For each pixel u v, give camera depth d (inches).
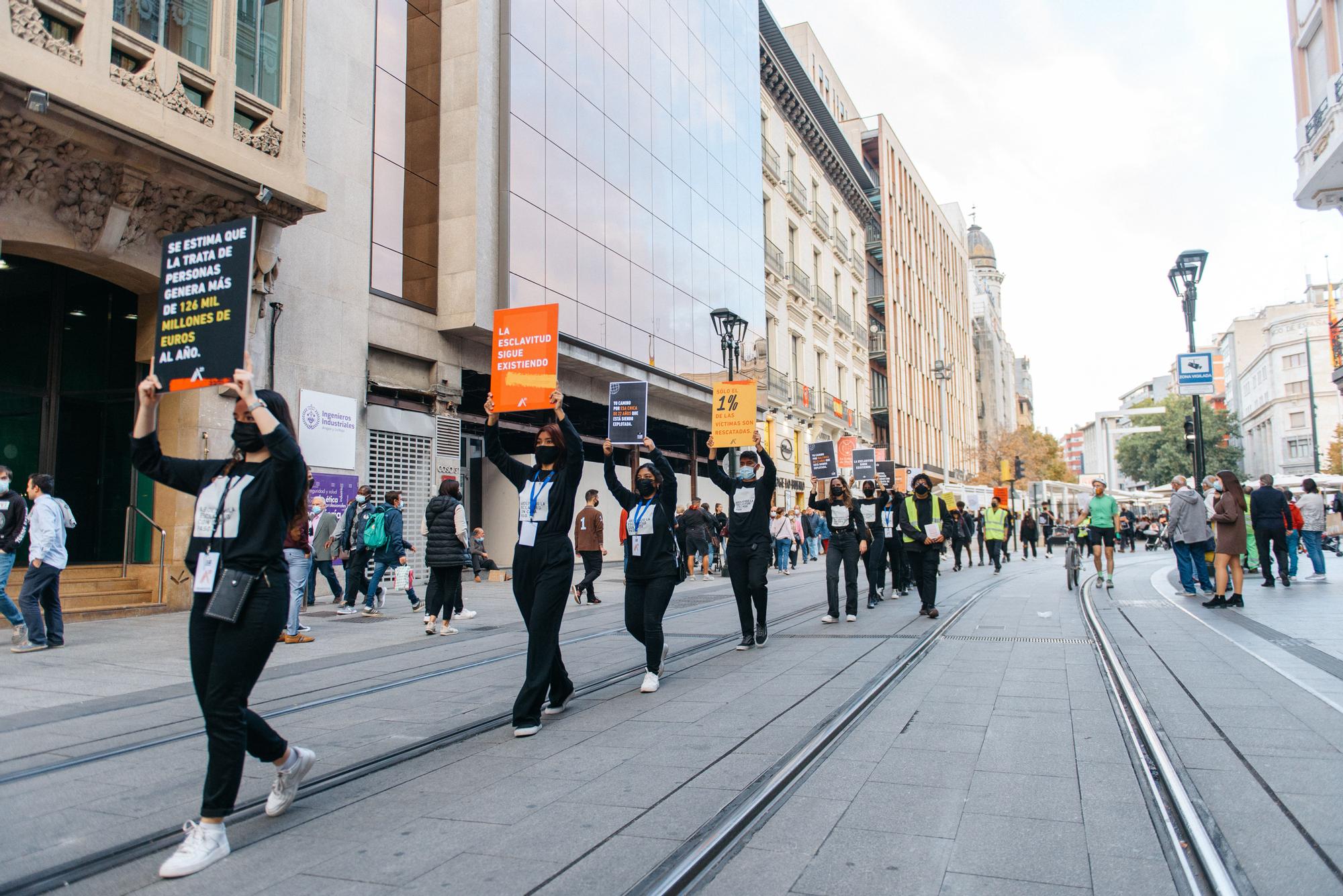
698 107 1085.8
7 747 191.0
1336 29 669.3
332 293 571.2
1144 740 182.7
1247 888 110.3
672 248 987.3
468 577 755.4
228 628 129.6
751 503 322.3
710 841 128.8
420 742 191.0
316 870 122.6
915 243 2338.8
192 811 150.2
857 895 111.5
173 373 145.1
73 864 126.3
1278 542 557.0
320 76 570.6
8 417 481.4
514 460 217.9
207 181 443.5
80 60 376.5
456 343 693.9
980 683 248.4
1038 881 114.7
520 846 129.5
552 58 772.0
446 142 688.4
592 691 248.8
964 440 2844.5
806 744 183.3
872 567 496.7
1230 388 4188.0
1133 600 482.0
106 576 472.4
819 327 1622.8
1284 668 258.8
